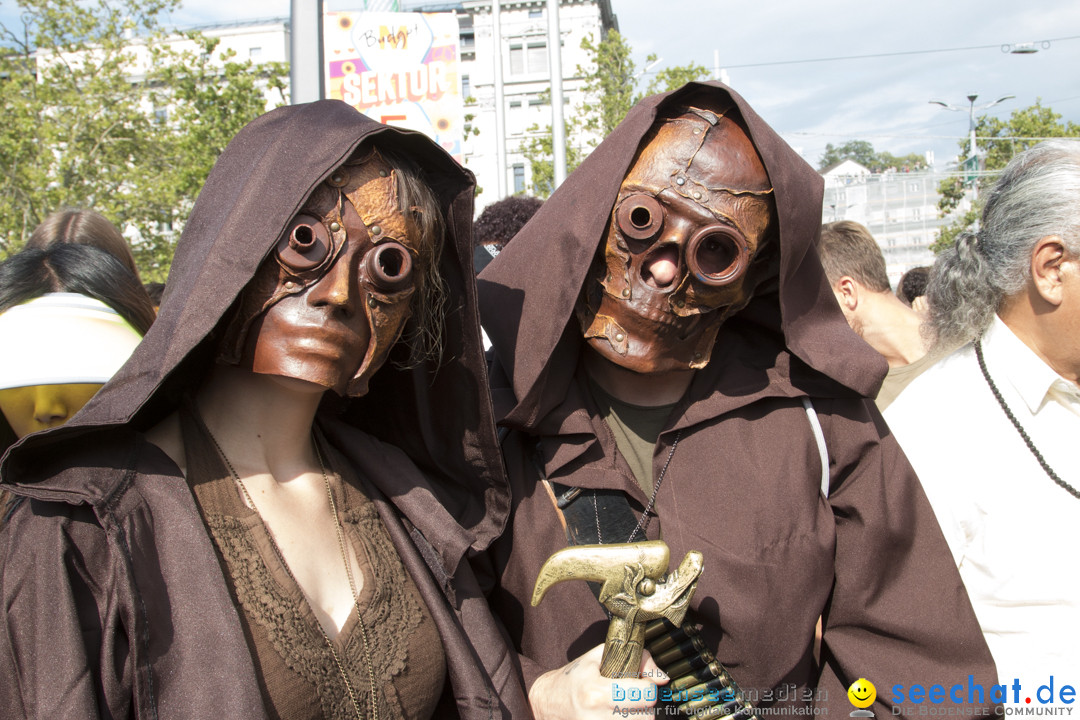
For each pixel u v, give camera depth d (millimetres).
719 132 1447
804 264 1578
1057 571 1649
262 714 985
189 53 15156
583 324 1529
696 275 1391
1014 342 1731
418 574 1309
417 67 5129
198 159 14461
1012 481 1701
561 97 8867
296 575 1180
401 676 1203
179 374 1210
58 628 953
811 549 1475
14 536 1012
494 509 1485
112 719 958
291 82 2963
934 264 1933
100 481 1039
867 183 25812
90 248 1664
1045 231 1638
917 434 1809
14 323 1480
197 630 1002
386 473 1386
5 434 1504
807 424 1573
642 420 1612
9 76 15547
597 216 1458
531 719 1370
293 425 1260
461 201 1351
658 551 1325
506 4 35594
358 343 1178
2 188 14594
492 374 1688
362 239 1164
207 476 1173
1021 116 28812
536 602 1344
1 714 956
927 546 1563
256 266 1097
